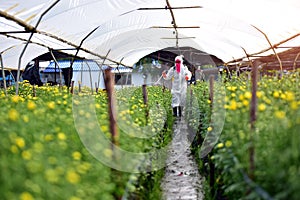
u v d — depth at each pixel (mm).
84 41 12641
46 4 7492
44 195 2828
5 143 3277
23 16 7758
